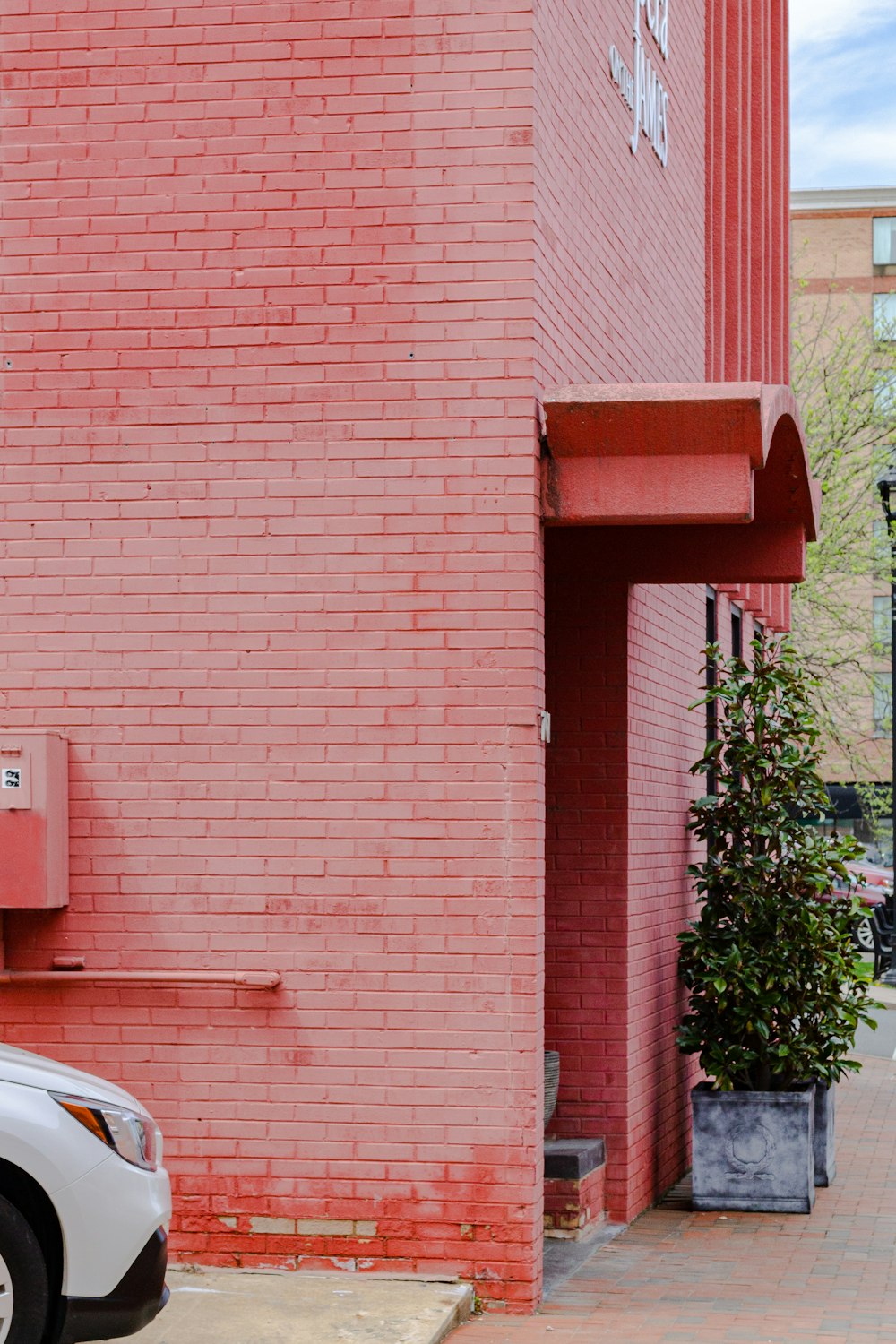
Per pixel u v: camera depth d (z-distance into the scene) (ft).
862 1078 51.75
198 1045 25.29
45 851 24.99
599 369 30.12
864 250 178.91
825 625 97.30
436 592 25.21
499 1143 24.58
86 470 25.96
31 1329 18.21
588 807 31.48
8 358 26.14
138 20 26.08
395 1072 24.88
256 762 25.48
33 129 26.22
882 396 93.15
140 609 25.79
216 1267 24.98
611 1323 23.77
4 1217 18.28
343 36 25.71
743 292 50.47
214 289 25.84
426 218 25.44
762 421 24.81
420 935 24.98
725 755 34.99
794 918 33.40
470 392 25.25
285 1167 24.98
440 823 25.04
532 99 25.31
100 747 25.77
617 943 31.22
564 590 31.73
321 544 25.48
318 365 25.58
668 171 37.24
